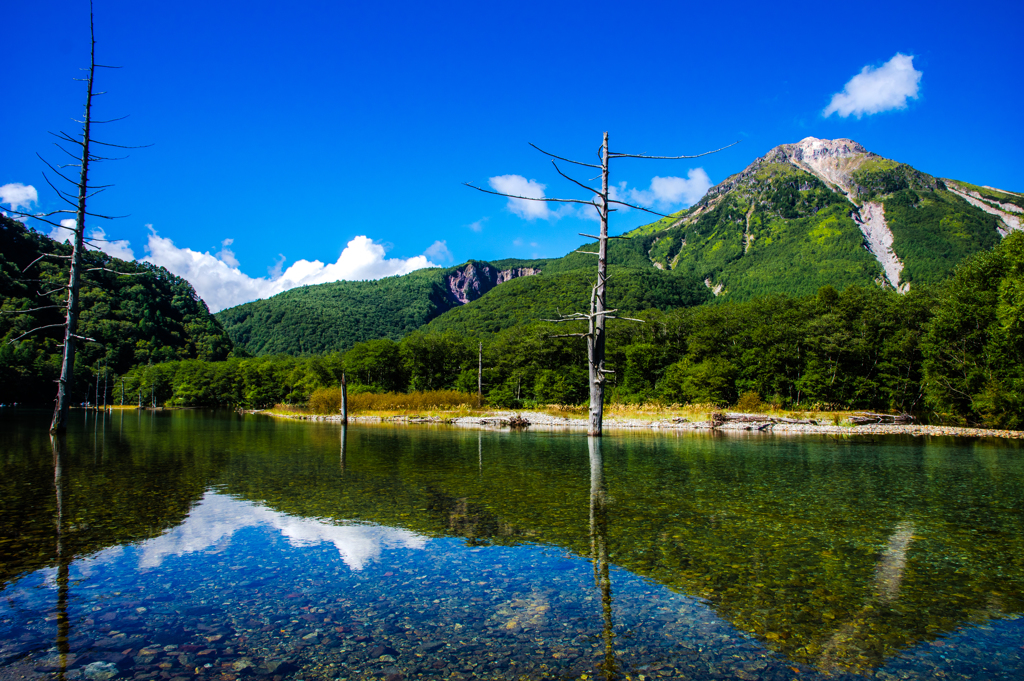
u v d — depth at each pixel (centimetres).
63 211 2122
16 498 916
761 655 414
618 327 8706
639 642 432
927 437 2928
